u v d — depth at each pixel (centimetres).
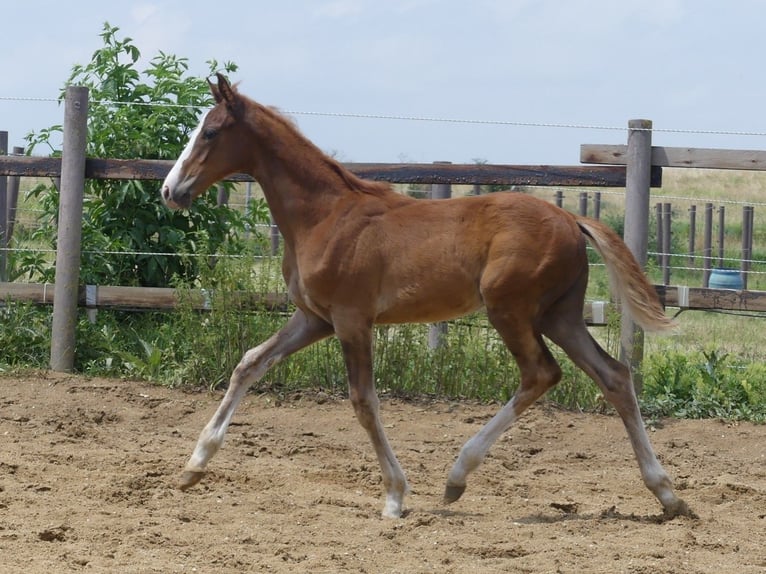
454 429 1054
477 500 805
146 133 1287
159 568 586
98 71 1322
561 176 1145
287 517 725
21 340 1233
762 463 975
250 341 1172
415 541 676
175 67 1353
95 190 1301
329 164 792
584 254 764
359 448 984
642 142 1120
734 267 2731
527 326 752
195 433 1023
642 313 759
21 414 1048
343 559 625
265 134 793
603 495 845
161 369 1202
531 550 657
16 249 1316
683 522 736
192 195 802
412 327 1168
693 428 1077
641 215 1124
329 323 799
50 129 1298
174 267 1310
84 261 1266
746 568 626
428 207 777
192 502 757
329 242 766
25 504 718
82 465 855
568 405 1132
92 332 1235
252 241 1343
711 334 1752
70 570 573
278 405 1118
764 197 4600
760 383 1170
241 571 595
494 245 747
